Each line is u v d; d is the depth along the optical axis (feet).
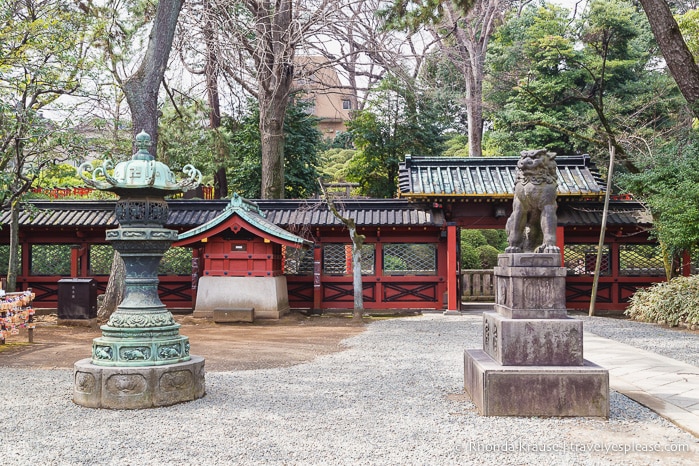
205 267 53.31
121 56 54.19
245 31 64.28
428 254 60.49
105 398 21.71
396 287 59.41
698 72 46.34
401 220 56.95
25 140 41.70
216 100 84.58
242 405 22.07
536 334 20.54
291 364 30.99
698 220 46.34
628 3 103.55
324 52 69.31
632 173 56.65
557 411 19.88
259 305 52.65
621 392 23.58
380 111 91.30
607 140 67.72
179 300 59.98
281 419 20.06
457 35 93.40
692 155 51.55
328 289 59.57
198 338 41.27
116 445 17.33
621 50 90.27
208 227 51.67
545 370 19.97
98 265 60.95
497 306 23.52
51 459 16.19
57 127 43.39
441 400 22.62
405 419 19.89
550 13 95.81
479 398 20.76
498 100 100.89
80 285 46.19
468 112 94.38
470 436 17.83
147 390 21.75
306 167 86.48
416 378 26.96
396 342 38.91
